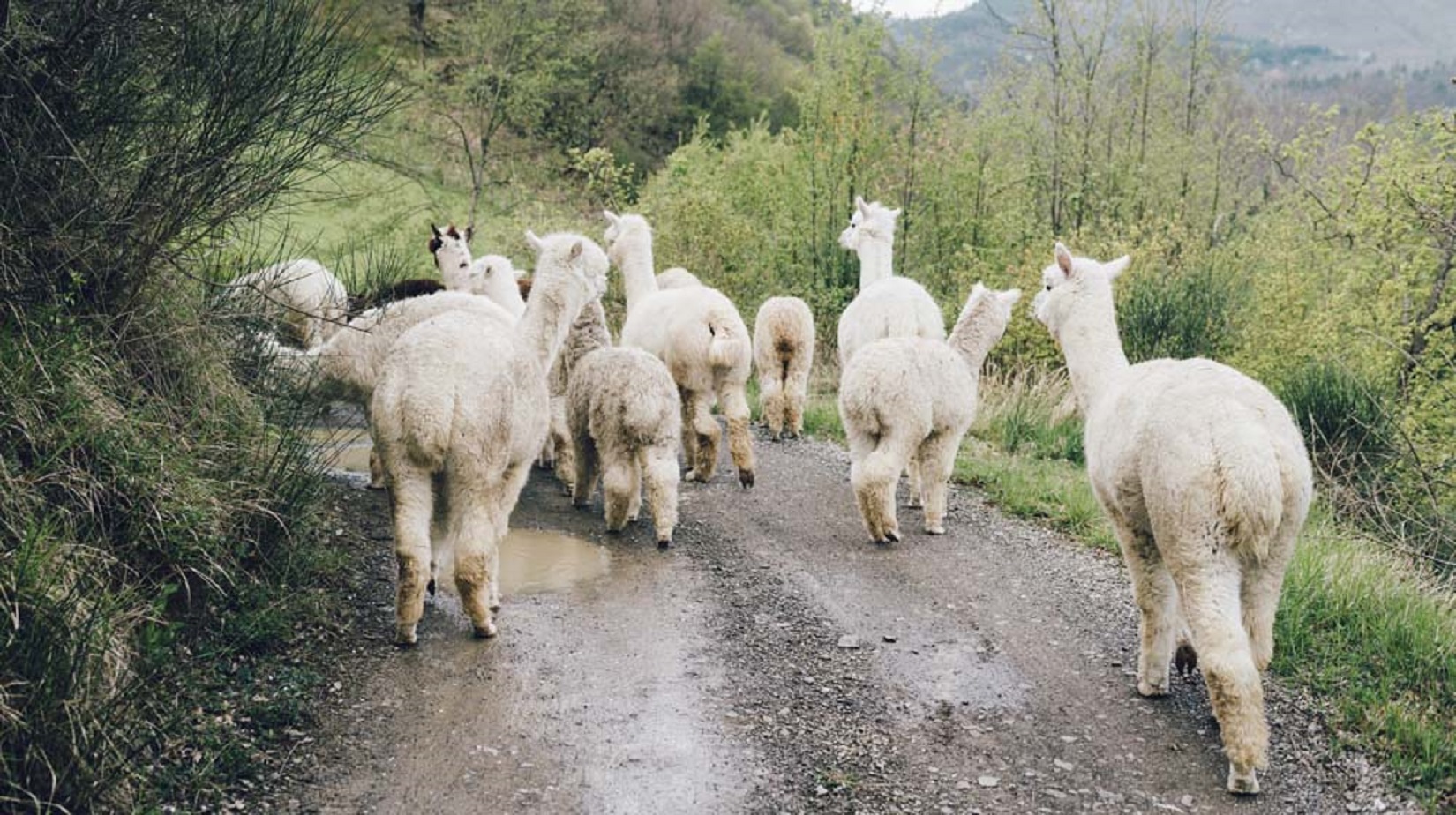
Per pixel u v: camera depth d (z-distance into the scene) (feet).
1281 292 43.75
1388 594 21.52
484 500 18.47
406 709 16.49
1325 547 25.11
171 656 15.89
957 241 55.21
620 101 99.71
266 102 18.54
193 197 18.33
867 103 53.36
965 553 25.16
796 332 35.45
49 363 16.22
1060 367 44.47
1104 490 17.65
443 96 65.21
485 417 17.95
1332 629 20.40
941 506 26.45
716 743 16.17
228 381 20.44
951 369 25.71
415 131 54.49
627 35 101.24
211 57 18.56
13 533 14.25
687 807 14.48
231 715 15.57
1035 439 37.40
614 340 46.65
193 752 14.43
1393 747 16.24
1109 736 16.80
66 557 14.40
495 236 55.67
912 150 53.57
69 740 12.25
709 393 30.42
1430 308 42.06
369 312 26.13
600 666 18.43
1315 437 35.24
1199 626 14.90
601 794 14.67
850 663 19.21
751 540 25.55
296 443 20.99
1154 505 15.56
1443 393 36.76
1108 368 19.80
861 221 35.76
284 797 14.02
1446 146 41.45
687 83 111.75
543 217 57.21
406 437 17.54
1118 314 43.45
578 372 25.73
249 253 25.39
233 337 21.98
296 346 29.01
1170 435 15.42
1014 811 14.75
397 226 41.27
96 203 17.71
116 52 17.99
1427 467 32.83
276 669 17.11
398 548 17.99
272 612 18.10
